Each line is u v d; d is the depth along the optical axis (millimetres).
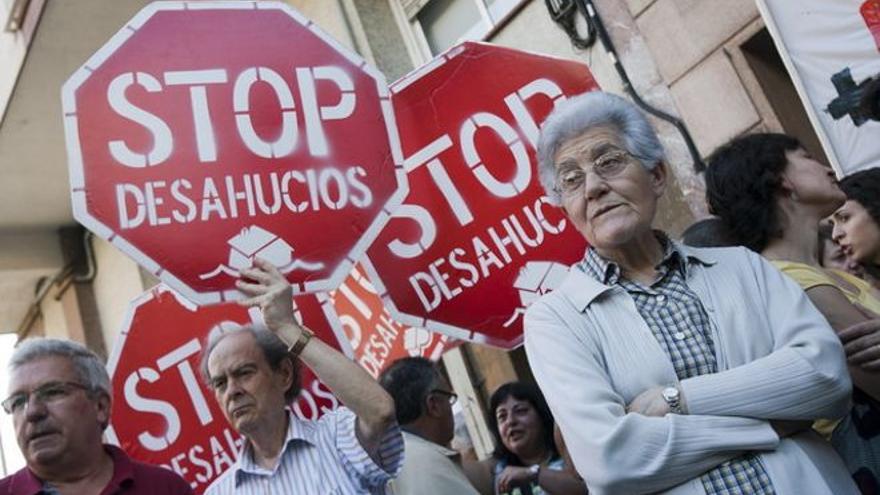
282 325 2334
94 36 7559
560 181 1856
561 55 5762
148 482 2477
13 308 11594
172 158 2330
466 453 5637
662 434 1527
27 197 9672
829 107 4160
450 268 2703
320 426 2652
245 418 2586
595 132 1818
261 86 2467
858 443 1838
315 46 2564
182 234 2273
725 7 4875
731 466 1536
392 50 7008
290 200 2389
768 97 4734
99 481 2424
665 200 5145
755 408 1542
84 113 2297
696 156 5004
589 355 1701
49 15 7160
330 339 2781
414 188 2770
